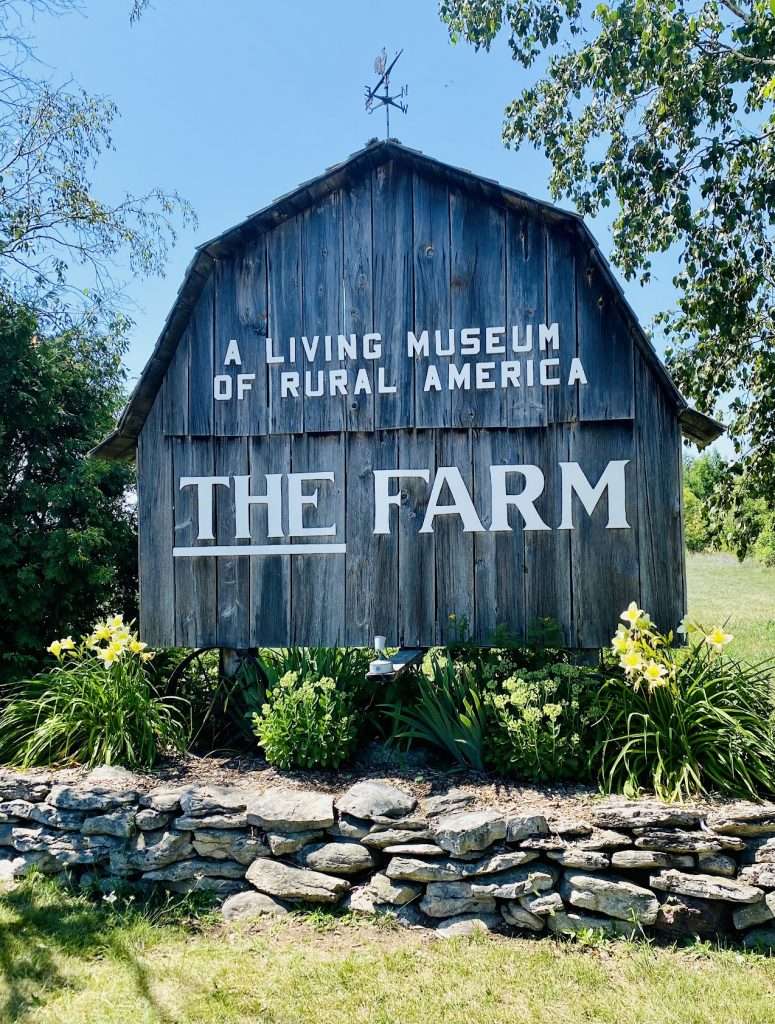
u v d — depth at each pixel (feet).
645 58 25.34
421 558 16.26
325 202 16.79
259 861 12.60
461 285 16.25
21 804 13.78
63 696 15.71
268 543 16.85
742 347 29.19
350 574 16.52
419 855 11.94
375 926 11.75
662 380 15.11
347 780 13.99
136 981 10.35
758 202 24.61
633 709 13.57
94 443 22.86
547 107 31.12
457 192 16.28
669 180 26.71
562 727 13.80
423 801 12.81
